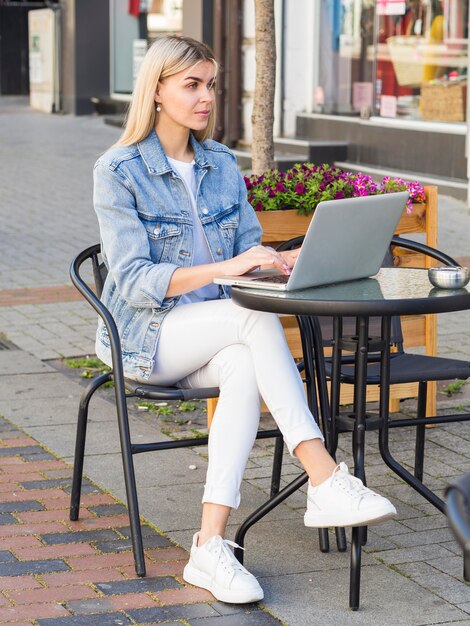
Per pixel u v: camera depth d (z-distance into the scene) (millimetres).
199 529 4656
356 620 3885
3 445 5707
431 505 4938
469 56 13164
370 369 4832
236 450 4152
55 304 9008
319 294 3938
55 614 3893
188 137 4609
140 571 4191
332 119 15797
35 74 27359
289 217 5629
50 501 4949
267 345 4141
